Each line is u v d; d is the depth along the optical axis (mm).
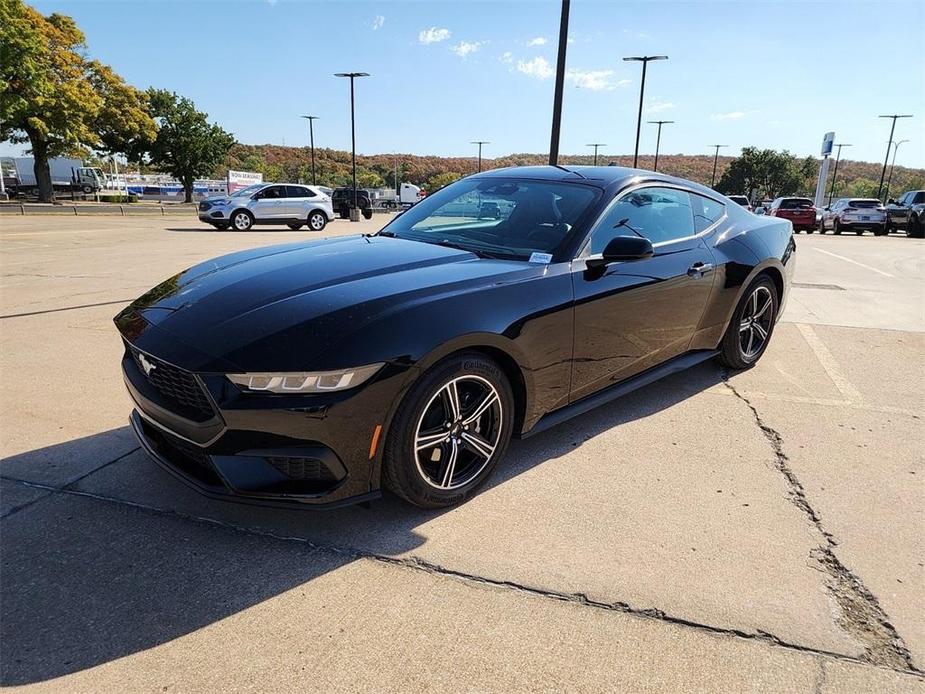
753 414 3836
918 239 21828
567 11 11344
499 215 3518
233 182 45094
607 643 1957
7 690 1753
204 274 3059
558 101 11766
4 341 5121
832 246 17172
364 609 2100
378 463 2410
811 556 2414
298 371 2207
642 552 2424
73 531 2504
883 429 3629
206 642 1944
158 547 2414
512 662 1875
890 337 5723
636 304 3400
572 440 3428
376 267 2877
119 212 31516
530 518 2652
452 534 2531
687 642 1966
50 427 3449
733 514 2703
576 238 3154
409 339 2373
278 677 1812
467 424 2693
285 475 2311
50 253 11781
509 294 2762
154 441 2721
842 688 1804
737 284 4203
